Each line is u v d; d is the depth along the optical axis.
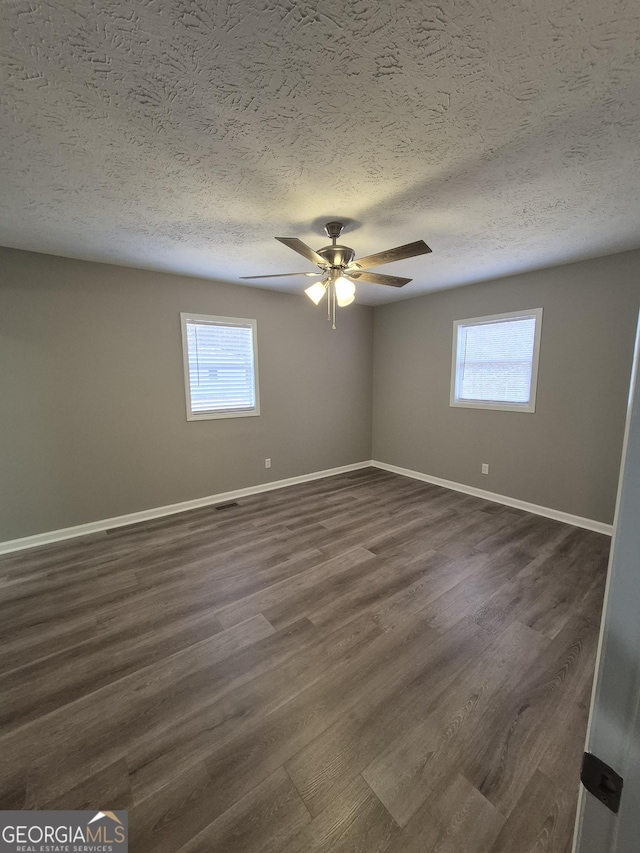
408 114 1.38
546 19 1.01
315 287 2.58
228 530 3.35
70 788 1.25
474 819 1.16
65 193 1.97
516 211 2.23
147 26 1.01
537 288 3.53
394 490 4.49
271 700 1.59
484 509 3.82
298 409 4.72
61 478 3.20
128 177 1.82
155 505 3.71
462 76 1.20
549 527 3.36
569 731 1.44
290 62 1.14
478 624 2.05
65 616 2.16
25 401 2.99
